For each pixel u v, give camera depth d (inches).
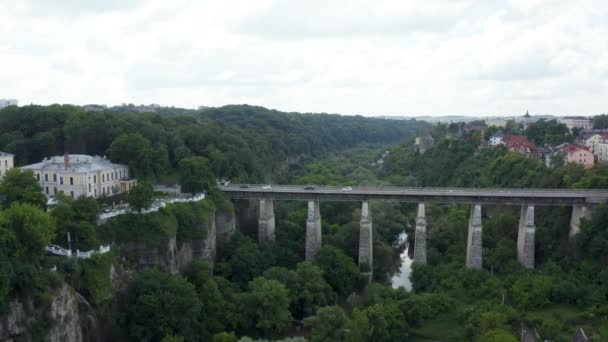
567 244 4990.2
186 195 5191.9
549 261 4894.2
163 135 6397.6
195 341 3671.3
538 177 6560.0
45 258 3208.7
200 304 3821.4
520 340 3663.9
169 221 4421.8
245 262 4857.3
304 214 6225.4
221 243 5305.1
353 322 3467.0
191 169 5447.8
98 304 3442.4
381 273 5551.2
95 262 3508.9
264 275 4490.7
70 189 4766.2
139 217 4217.5
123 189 5305.1
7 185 3831.2
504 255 5152.6
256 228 6092.5
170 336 3388.3
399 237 6879.9
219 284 4367.6
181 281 3853.3
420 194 5255.9
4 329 2687.0
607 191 5216.5
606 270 4367.6
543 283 4370.1
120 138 5580.7
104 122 6181.1
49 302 2935.5
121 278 3772.1
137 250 4099.4
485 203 5137.8
